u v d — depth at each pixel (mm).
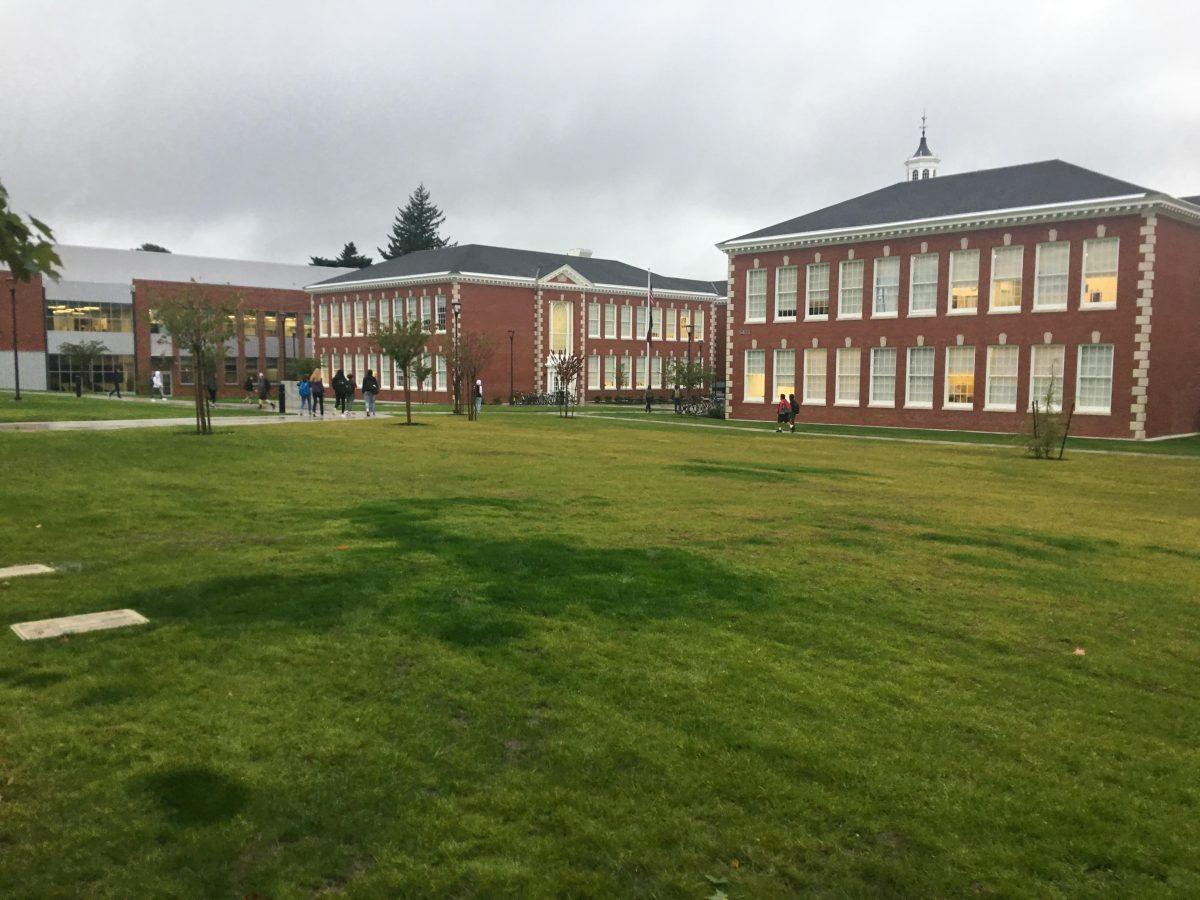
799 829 4285
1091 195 36750
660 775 4770
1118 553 11594
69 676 5855
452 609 7629
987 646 7273
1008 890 3861
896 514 14289
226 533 10852
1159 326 36312
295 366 76312
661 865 3947
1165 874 4031
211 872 3779
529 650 6699
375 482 16234
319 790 4480
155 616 7234
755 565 9906
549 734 5230
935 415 41719
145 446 21109
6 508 12125
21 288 70438
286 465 18500
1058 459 26938
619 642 6949
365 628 7035
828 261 45156
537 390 71000
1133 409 35938
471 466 19438
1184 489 19609
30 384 71375
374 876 3797
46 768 4594
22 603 7496
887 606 8375
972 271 40375
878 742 5285
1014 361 39250
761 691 6020
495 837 4117
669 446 27328
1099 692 6301
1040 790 4773
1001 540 12172
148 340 75375
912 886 3875
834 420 45500
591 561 9727
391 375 71875
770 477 19281
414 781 4609
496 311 68375
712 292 86312
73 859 3832
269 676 5965
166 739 4969
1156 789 4840
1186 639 7695
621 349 76938
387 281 70688
